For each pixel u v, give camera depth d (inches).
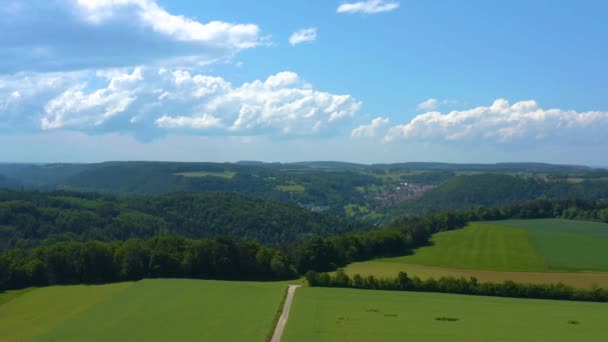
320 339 2290.8
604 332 2469.2
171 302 3115.2
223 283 3816.4
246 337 2331.4
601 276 3929.6
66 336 2415.1
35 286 4084.6
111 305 3051.2
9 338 2539.4
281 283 3954.2
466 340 2305.6
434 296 3373.5
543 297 3412.9
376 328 2486.5
